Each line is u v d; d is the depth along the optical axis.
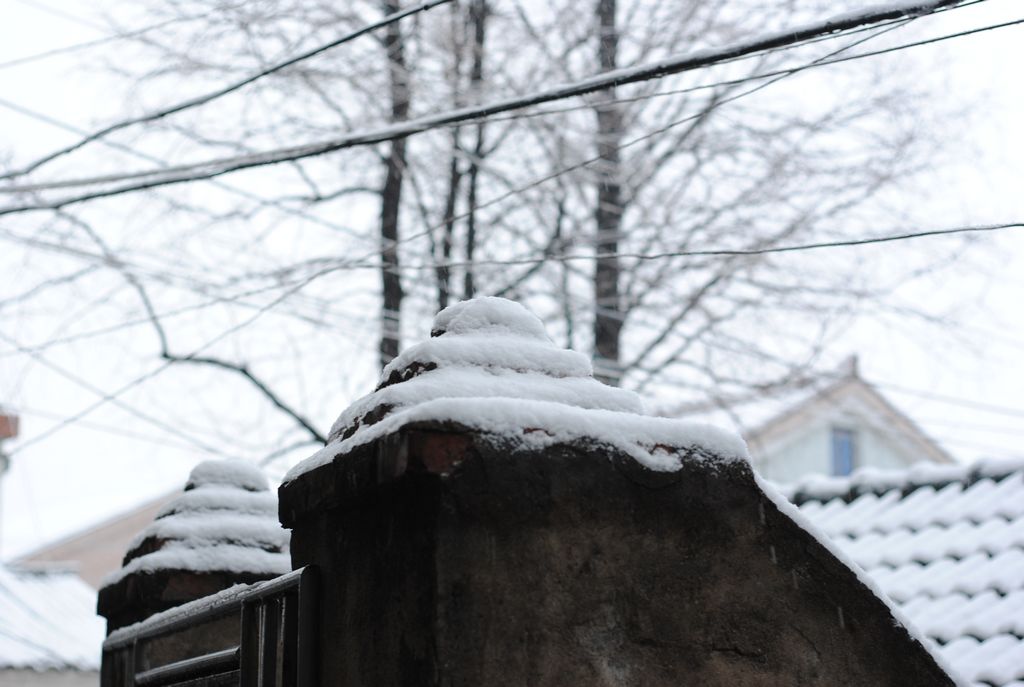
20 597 16.75
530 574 3.25
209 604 4.34
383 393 3.46
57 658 14.81
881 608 3.64
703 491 3.54
